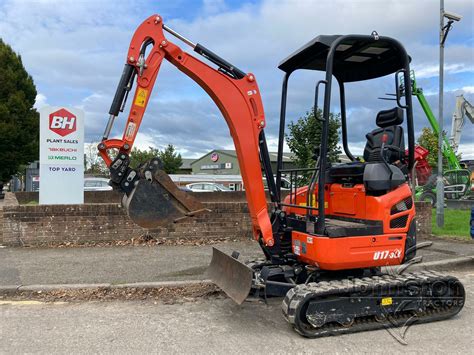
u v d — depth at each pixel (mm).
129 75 5195
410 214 5055
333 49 4758
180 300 5816
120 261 7641
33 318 5129
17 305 5625
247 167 5234
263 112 5320
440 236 10188
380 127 5555
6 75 34594
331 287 4547
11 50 36188
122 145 5133
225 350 4188
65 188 10367
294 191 5746
